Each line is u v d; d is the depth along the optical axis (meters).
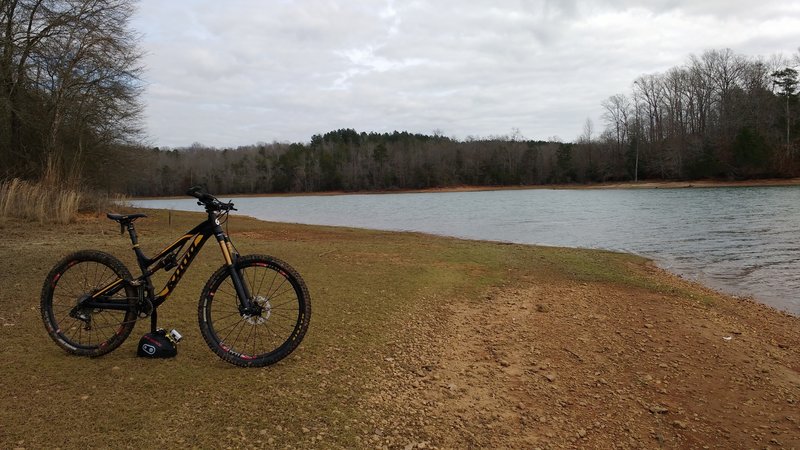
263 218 31.56
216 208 3.87
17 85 17.88
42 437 2.73
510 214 32.19
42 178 16.88
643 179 82.81
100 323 4.09
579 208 36.69
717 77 76.19
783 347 5.83
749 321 7.03
